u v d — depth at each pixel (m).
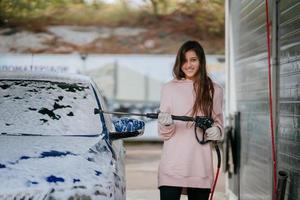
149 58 19.50
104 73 19.39
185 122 4.78
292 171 4.91
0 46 19.77
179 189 4.78
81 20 20.83
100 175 4.03
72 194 3.80
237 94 7.80
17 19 19.14
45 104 5.11
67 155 4.21
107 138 4.87
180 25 20.50
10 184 3.74
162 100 4.90
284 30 5.25
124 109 19.42
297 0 4.81
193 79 4.90
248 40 7.05
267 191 5.74
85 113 5.09
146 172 12.40
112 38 20.89
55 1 19.14
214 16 19.36
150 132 18.89
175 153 4.74
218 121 4.88
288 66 5.09
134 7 20.73
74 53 19.80
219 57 18.80
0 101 5.10
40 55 18.91
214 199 8.51
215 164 12.55
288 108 5.06
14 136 4.64
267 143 5.79
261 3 6.26
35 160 4.05
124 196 4.57
